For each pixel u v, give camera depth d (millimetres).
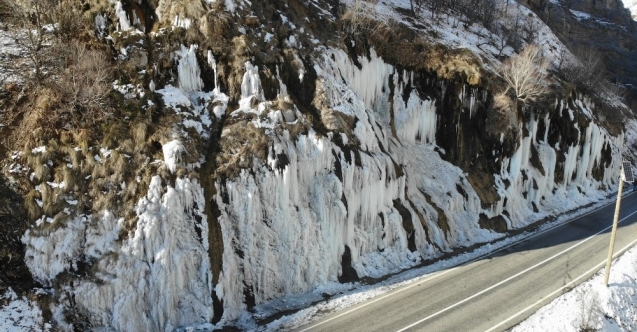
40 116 17141
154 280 15609
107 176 16656
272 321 16734
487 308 18469
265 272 17906
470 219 27203
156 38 20859
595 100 42625
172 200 16469
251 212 18031
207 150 18703
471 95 30422
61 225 15453
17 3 21016
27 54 19422
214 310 16438
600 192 37812
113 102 18375
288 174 18969
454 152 29703
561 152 35094
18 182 15945
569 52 53312
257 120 19828
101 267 15227
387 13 33562
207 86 21203
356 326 16625
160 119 18562
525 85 32062
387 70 28875
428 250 23562
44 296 14375
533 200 31875
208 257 16750
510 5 53875
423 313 17781
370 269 21047
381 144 24266
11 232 15172
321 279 19344
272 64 22344
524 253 24703
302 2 26922
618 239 27156
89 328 14547
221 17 21859
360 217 21656
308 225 19328
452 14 42594
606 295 20344
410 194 24969
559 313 18484
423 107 29094
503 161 30578
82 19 20734
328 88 22969
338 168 20766
